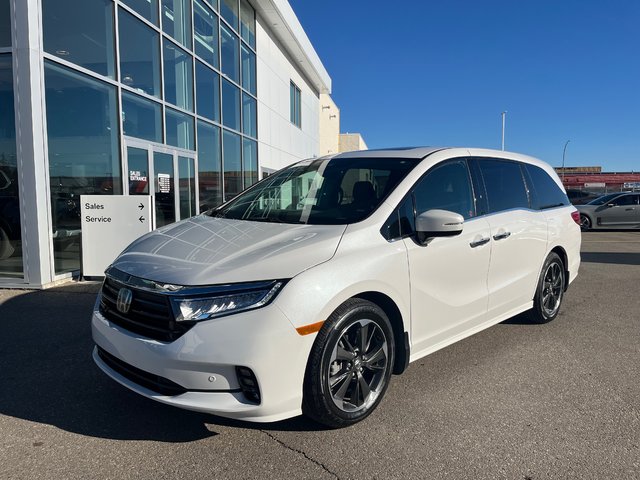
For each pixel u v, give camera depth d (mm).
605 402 3320
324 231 3031
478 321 3934
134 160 8773
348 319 2783
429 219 3127
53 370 3803
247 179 15289
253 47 15648
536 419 3076
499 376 3738
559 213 5102
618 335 4758
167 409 3188
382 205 3252
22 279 6434
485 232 3887
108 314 2973
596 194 25094
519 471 2531
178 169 10508
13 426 2969
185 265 2709
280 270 2631
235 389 2516
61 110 6891
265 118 16938
